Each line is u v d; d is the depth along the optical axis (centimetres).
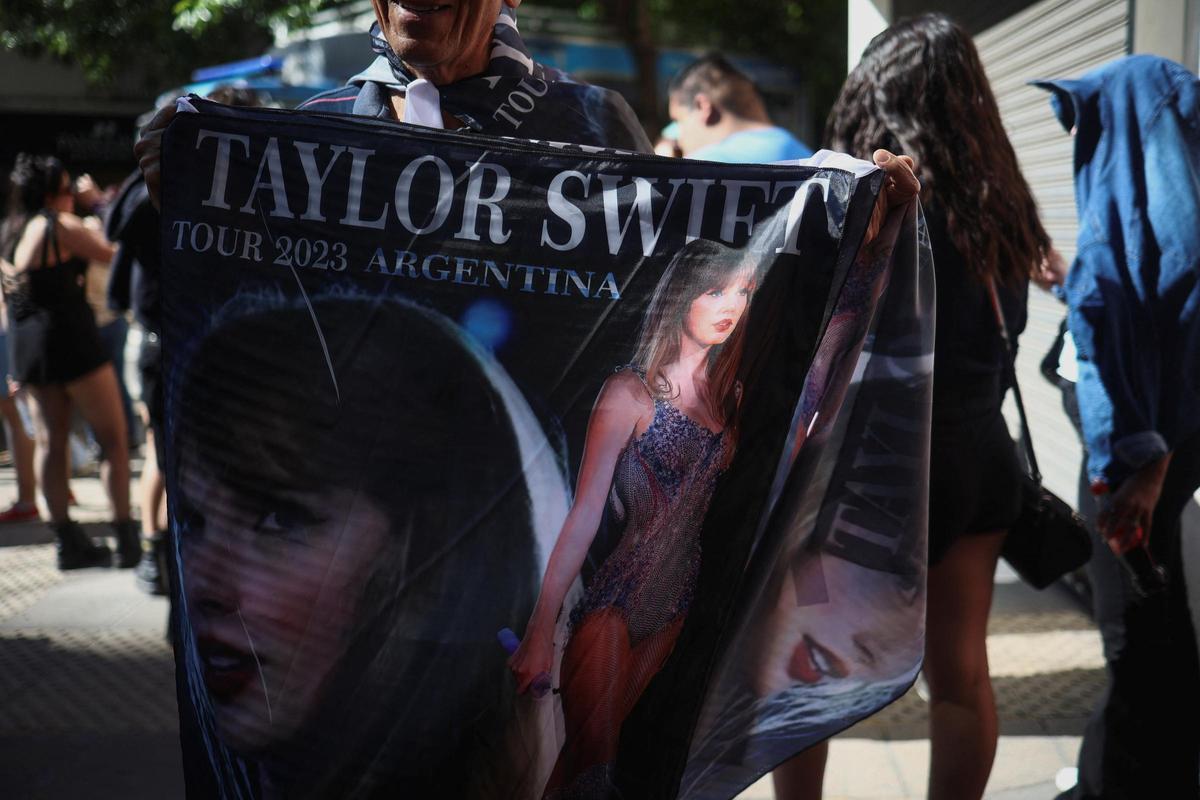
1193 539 265
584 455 171
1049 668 425
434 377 173
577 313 172
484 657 170
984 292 244
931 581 256
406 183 176
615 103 213
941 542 245
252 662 174
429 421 172
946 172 246
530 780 171
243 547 174
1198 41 355
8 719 398
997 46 566
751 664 200
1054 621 478
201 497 176
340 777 172
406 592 171
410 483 172
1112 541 254
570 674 170
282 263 176
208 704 175
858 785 338
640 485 170
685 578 170
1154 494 250
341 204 177
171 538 180
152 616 511
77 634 488
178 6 1377
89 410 573
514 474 171
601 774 171
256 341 176
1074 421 285
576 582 170
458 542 171
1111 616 266
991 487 248
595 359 171
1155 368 246
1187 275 241
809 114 1692
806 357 169
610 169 174
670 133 583
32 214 561
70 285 562
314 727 173
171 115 191
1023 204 257
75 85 1819
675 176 173
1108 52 425
